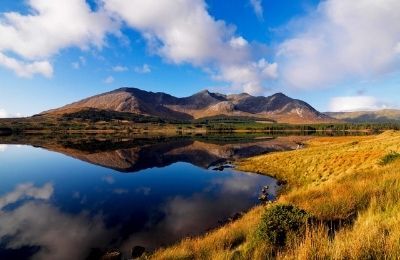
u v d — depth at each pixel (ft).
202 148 358.84
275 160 191.21
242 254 31.89
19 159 254.88
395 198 39.45
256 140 507.71
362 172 84.07
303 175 138.41
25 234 79.77
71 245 72.08
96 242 73.41
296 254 24.25
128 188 140.97
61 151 322.96
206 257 36.99
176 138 606.55
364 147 153.17
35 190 137.39
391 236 23.40
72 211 101.86
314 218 35.83
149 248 67.82
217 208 99.14
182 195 122.11
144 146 394.32
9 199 119.75
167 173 185.16
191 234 75.00
